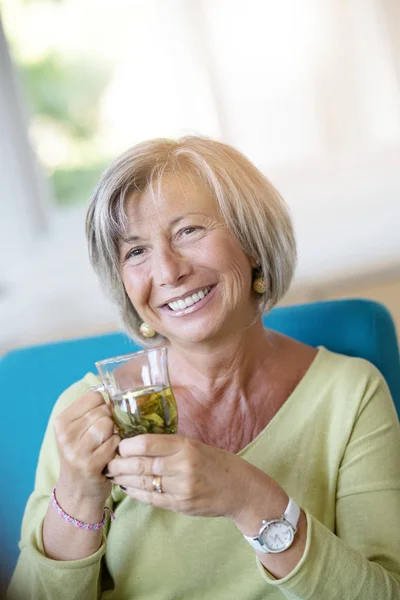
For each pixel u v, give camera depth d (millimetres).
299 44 2326
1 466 1591
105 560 1329
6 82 2330
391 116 2316
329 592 1087
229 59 2344
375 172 2307
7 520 1575
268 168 2352
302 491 1293
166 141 1307
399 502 1234
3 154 2322
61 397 1416
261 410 1335
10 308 2299
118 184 1245
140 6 2344
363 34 2301
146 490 1040
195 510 1041
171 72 2367
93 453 1064
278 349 1400
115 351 1629
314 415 1314
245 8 2316
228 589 1264
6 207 2320
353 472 1271
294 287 2277
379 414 1301
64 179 2408
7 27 2322
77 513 1146
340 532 1267
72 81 2383
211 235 1240
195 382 1340
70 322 2297
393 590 1121
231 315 1259
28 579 1242
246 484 1060
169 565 1273
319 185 2320
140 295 1267
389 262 2279
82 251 2328
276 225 1306
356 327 1570
